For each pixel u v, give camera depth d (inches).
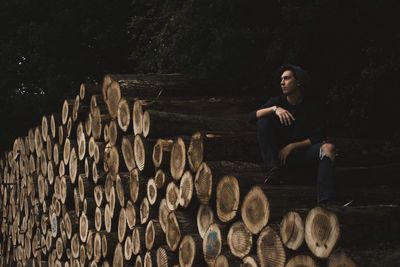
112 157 309.0
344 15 345.7
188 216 248.2
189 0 403.5
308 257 172.9
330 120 369.1
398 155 283.9
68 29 743.7
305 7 333.4
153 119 275.4
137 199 281.1
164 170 264.5
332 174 215.2
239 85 364.8
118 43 755.4
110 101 315.0
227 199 213.6
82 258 346.0
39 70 740.0
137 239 277.7
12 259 518.3
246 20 378.9
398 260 170.7
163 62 447.8
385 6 335.9
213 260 220.2
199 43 393.4
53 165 395.5
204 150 236.7
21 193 480.4
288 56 349.1
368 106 340.2
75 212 362.6
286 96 241.9
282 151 231.3
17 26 788.6
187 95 345.1
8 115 763.4
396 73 331.3
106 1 751.1
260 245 192.2
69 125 367.9
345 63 364.5
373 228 179.6
